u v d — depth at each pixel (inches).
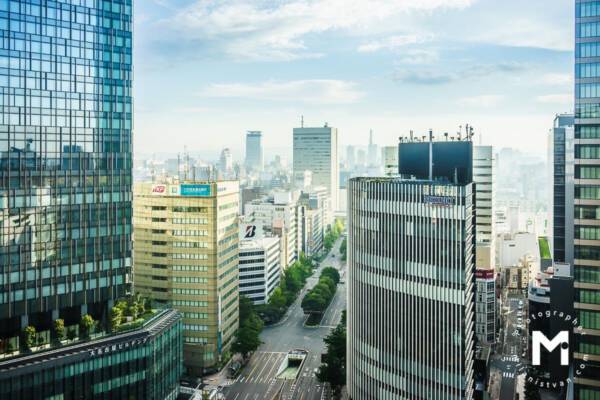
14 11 5487.2
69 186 5841.5
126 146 6294.3
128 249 6343.5
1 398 5098.4
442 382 5762.8
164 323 6678.2
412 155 6973.4
